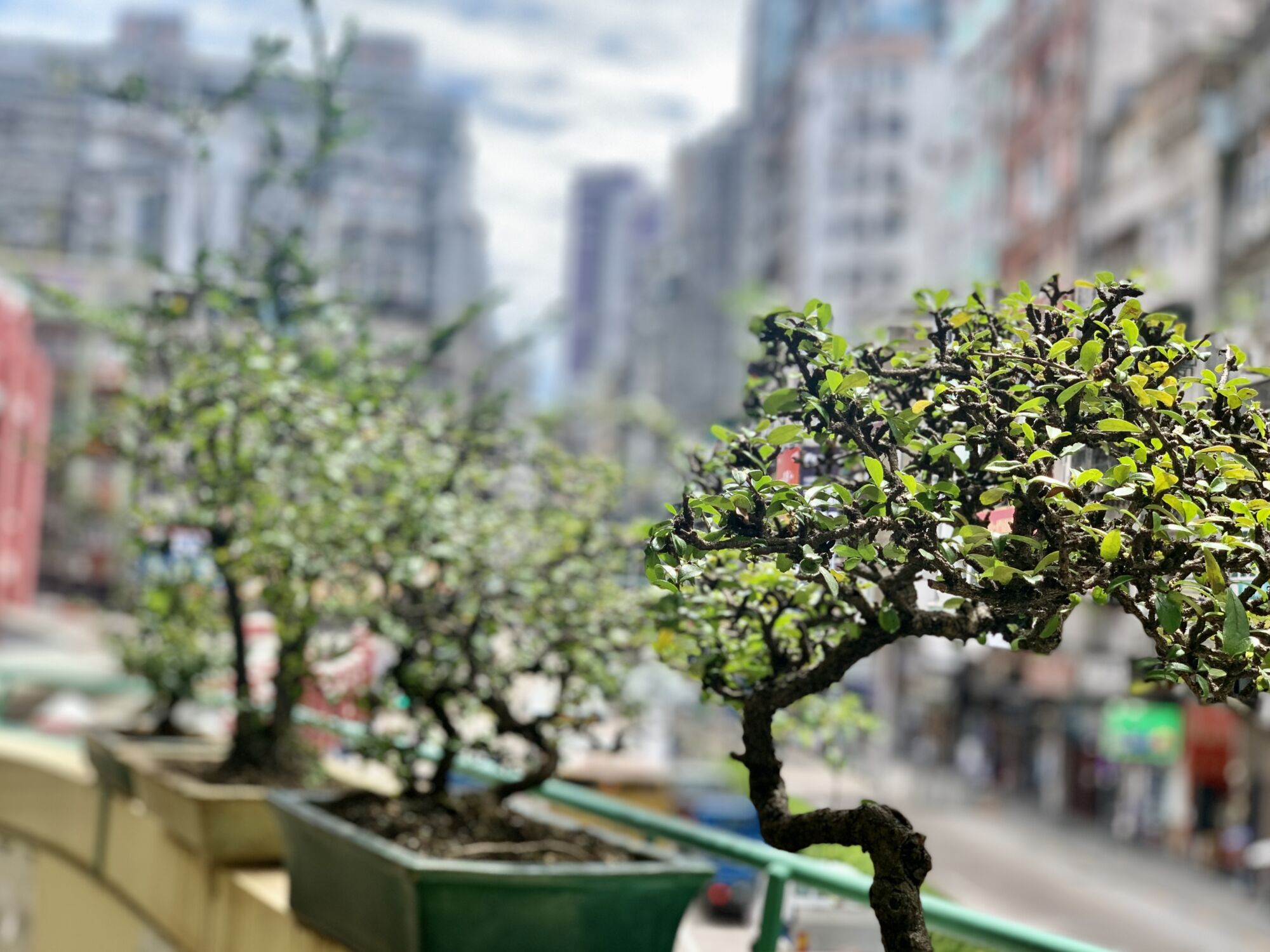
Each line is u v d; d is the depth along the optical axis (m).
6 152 82.12
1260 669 1.82
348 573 4.24
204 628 5.99
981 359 2.13
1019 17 45.91
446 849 3.50
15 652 32.75
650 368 117.75
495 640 4.10
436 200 89.56
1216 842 31.36
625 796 7.34
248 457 4.61
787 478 2.45
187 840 4.68
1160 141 34.78
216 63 90.44
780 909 3.28
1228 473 1.83
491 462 4.32
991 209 49.03
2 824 6.71
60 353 53.94
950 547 1.91
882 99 67.69
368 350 4.90
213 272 5.50
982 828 37.03
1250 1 32.47
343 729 5.48
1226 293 30.97
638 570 4.01
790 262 74.94
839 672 2.45
